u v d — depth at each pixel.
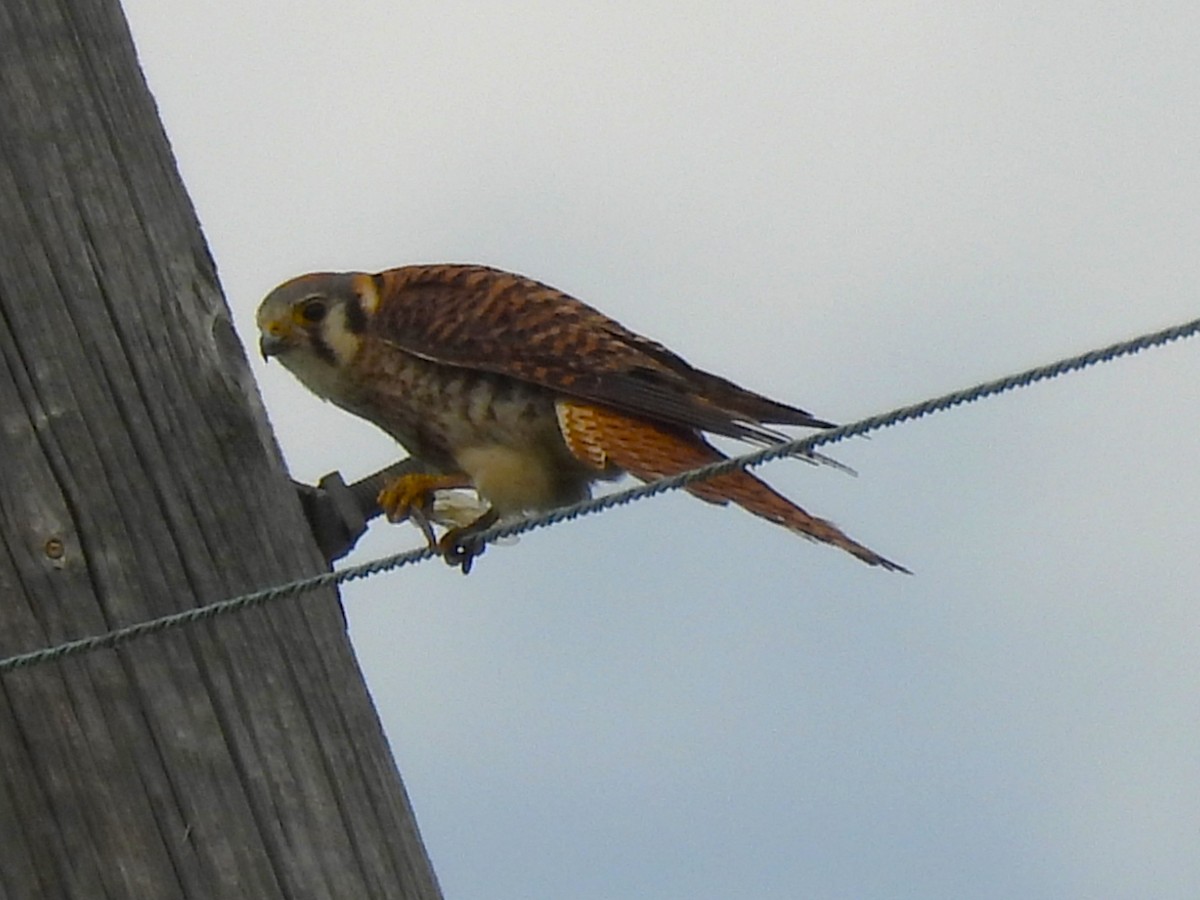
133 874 5.56
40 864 5.51
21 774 5.54
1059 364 5.34
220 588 5.90
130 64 6.40
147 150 6.31
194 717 5.72
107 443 5.90
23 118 6.09
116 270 6.08
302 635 6.01
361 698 6.12
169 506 5.92
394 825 6.01
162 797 5.63
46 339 5.91
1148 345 5.29
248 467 6.09
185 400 6.05
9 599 5.70
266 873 5.69
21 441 5.82
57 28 6.23
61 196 6.07
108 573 5.79
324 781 5.87
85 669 5.65
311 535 6.31
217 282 6.30
